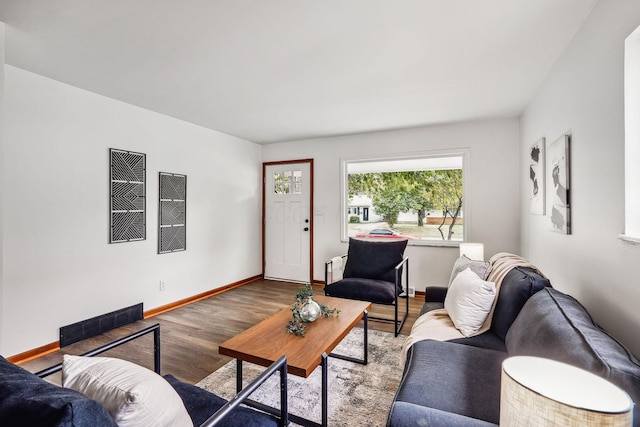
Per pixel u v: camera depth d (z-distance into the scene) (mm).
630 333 1312
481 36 1942
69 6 1646
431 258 4113
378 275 3283
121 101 3119
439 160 4359
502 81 2633
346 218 4641
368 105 3248
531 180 3020
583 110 1782
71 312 2719
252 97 3020
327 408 1796
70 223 2713
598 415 636
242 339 1812
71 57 2215
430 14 1721
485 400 1257
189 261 3891
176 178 3699
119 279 3105
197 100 3092
